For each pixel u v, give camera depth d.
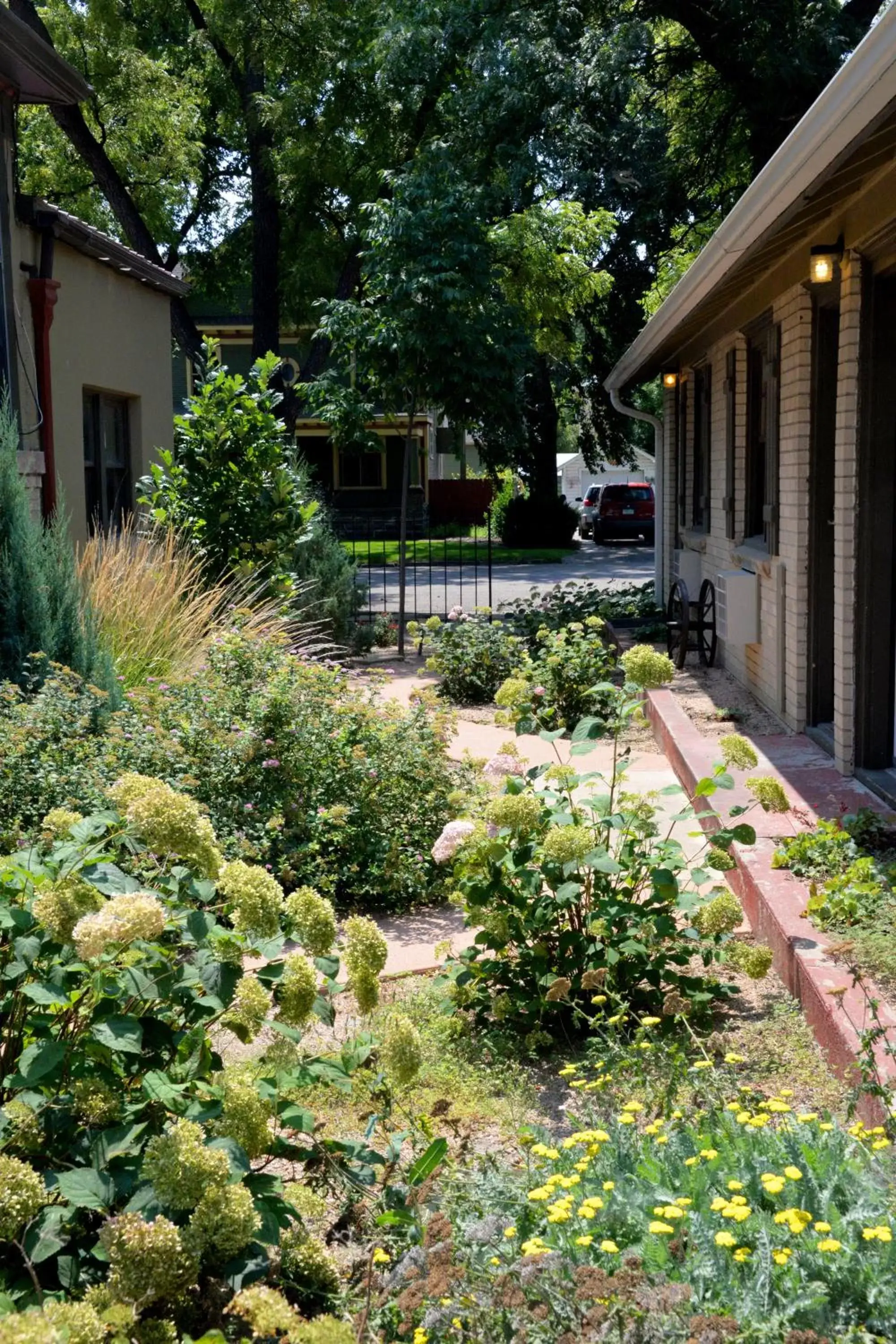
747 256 6.85
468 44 21.73
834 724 7.47
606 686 4.74
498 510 39.19
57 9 22.97
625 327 29.39
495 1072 4.08
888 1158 2.75
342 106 22.55
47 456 9.98
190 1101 2.60
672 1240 2.43
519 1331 2.16
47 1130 2.49
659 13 20.94
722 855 4.41
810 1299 2.19
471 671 11.39
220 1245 2.24
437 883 6.00
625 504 38.22
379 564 29.58
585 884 4.48
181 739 6.18
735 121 22.53
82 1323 1.97
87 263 11.31
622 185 23.27
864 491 6.67
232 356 37.31
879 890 4.65
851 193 6.20
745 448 10.57
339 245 25.31
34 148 25.31
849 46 20.55
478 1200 2.72
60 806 5.30
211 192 30.23
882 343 6.55
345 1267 2.80
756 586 9.59
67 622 6.83
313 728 6.43
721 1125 2.95
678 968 4.68
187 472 11.30
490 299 14.38
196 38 24.38
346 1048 3.04
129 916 2.39
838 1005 3.95
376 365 14.34
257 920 2.66
